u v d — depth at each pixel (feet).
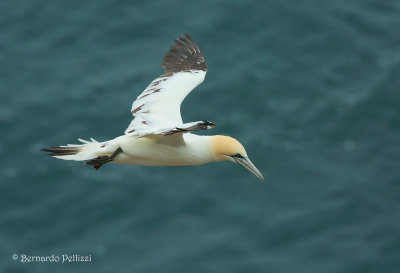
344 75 143.02
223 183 121.70
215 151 49.32
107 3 154.30
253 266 107.45
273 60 144.46
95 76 138.82
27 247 110.32
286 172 123.44
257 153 125.80
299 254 109.91
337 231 113.39
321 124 132.16
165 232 113.50
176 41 58.08
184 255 108.78
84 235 112.88
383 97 137.39
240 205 117.70
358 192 119.55
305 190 120.57
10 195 117.60
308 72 143.02
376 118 134.00
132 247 110.73
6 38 147.33
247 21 152.05
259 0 156.15
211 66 141.79
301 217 115.34
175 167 124.16
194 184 121.19
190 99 134.10
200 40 147.23
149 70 139.03
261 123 131.34
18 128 127.75
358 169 124.57
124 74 138.72
